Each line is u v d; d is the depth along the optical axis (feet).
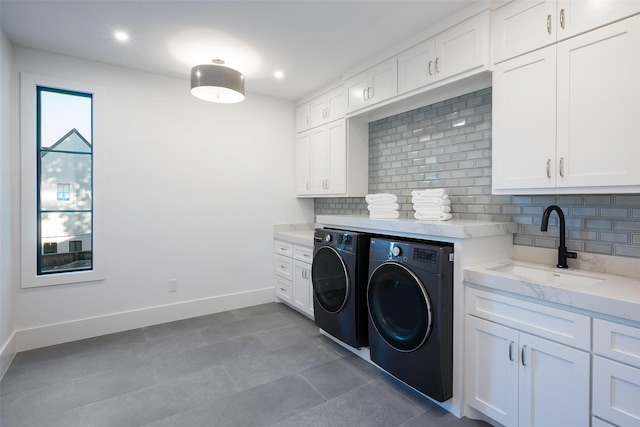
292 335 9.62
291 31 7.77
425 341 6.03
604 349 4.25
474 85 7.50
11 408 6.17
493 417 5.51
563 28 5.46
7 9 6.80
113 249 9.80
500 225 6.69
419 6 6.75
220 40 8.21
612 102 4.95
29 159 8.57
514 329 5.23
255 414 6.05
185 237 11.01
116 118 9.75
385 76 8.78
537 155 5.83
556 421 4.73
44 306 8.87
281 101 12.93
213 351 8.59
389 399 6.52
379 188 10.71
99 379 7.21
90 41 8.25
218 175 11.59
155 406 6.27
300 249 10.96
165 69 10.01
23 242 8.55
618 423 4.13
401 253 6.48
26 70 8.52
